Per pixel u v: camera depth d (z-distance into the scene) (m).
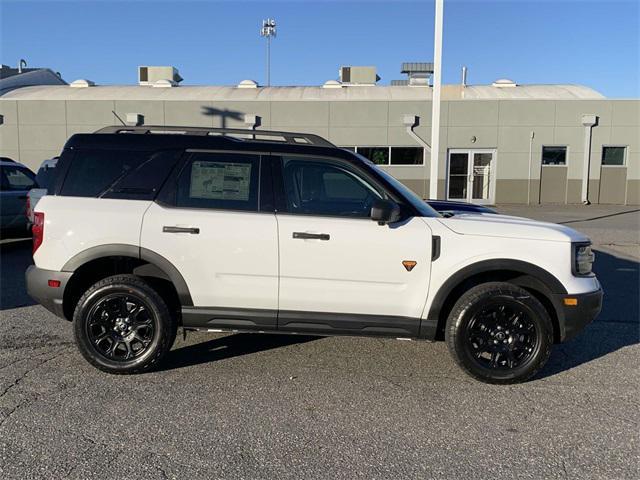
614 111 23.16
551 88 27.02
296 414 3.77
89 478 2.94
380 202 4.13
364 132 23.47
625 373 4.62
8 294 7.03
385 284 4.29
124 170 4.45
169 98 24.83
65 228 4.32
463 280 4.32
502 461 3.20
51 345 5.08
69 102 23.25
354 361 4.84
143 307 4.37
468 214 4.98
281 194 4.39
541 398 4.10
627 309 6.73
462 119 23.33
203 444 3.33
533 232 4.35
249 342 5.30
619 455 3.28
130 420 3.62
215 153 4.44
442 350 5.16
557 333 4.45
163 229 4.30
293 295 4.32
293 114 23.53
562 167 23.53
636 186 23.48
